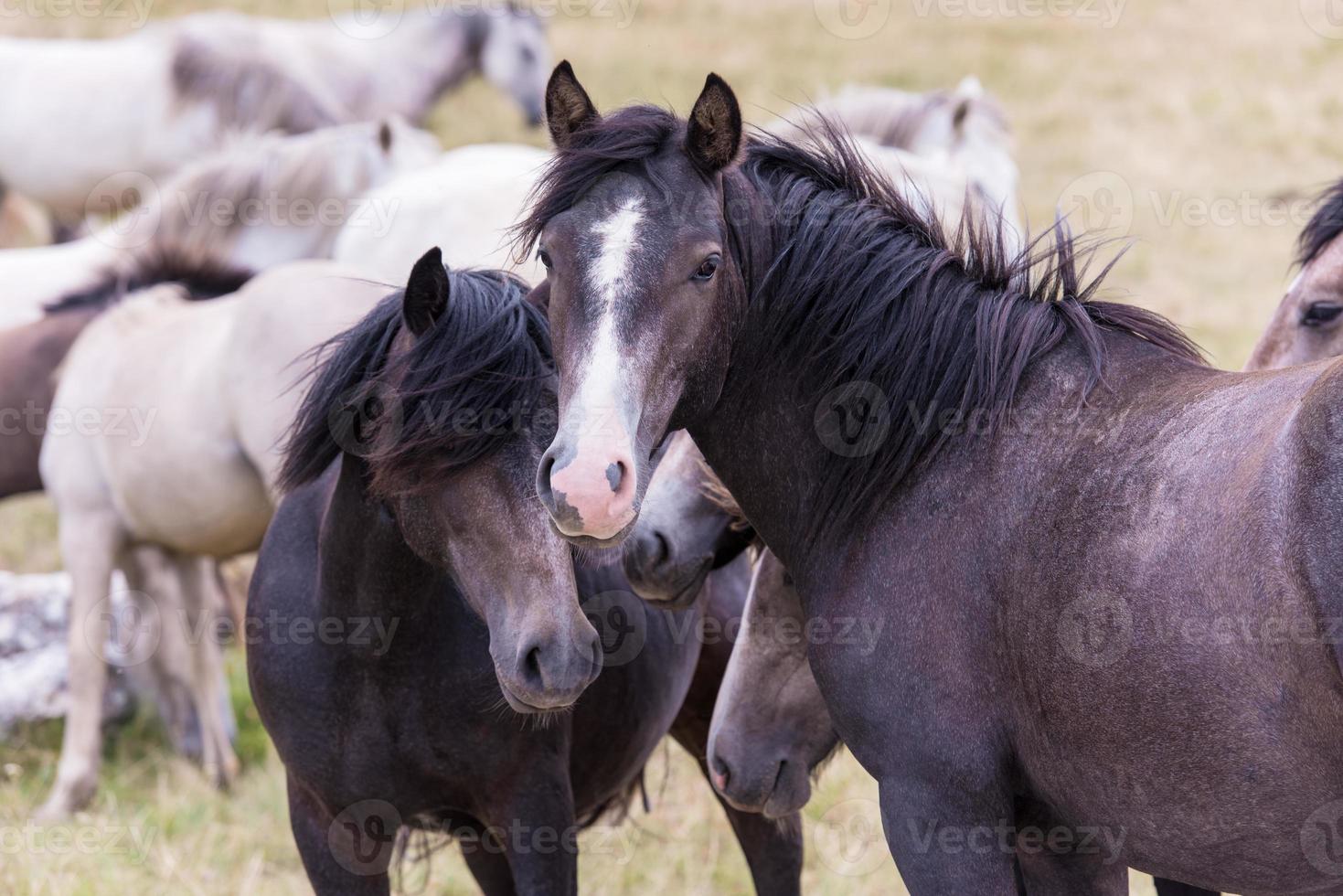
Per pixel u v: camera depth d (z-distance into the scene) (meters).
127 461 10.15
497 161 13.38
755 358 5.18
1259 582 3.97
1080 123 24.20
